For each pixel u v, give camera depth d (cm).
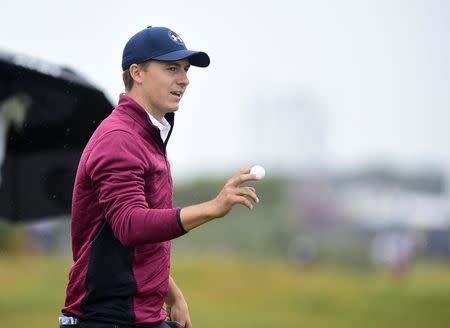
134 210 1183
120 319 1234
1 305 4059
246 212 9231
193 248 8650
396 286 5297
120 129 1224
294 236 8688
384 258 7175
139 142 1227
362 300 4703
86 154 1237
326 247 7844
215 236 8731
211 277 5416
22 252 6025
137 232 1177
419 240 8250
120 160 1205
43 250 6419
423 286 5338
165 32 1284
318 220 10162
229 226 8888
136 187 1201
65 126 1877
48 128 1884
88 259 1243
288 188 10650
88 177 1228
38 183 1925
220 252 8144
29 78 1820
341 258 7550
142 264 1241
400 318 4269
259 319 4125
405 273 6594
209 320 4097
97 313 1239
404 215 10231
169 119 1316
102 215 1234
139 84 1286
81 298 1250
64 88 1827
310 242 7962
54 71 1811
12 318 3834
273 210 9588
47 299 4262
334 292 4994
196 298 4719
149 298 1250
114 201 1193
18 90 1834
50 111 1861
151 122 1246
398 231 9294
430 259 8581
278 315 4288
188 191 9512
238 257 7612
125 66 1291
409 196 12300
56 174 1922
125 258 1232
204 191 9431
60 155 1919
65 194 1931
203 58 1284
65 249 6594
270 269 5988
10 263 5497
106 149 1212
